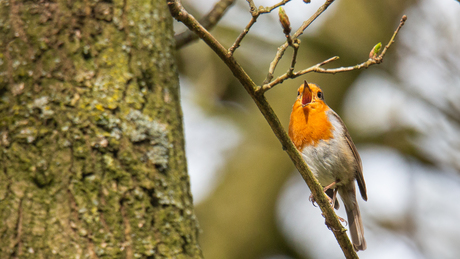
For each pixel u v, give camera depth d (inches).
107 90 156.0
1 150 147.0
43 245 139.9
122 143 153.6
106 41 160.4
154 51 167.5
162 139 160.6
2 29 157.2
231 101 706.2
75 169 147.2
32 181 144.8
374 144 728.3
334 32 684.7
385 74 680.4
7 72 153.3
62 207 143.9
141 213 150.0
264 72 665.6
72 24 158.6
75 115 150.9
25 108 149.9
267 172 705.6
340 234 256.5
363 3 681.0
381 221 699.4
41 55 154.6
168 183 157.5
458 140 628.4
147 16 169.3
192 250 156.3
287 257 719.7
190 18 193.5
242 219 689.6
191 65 652.7
